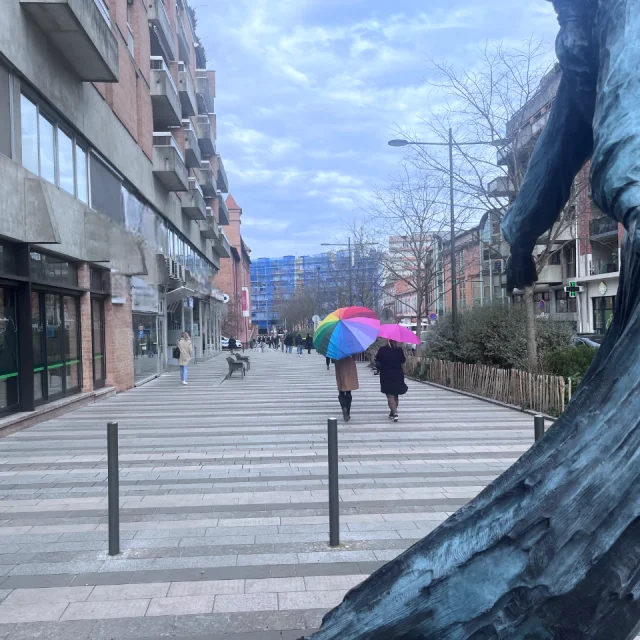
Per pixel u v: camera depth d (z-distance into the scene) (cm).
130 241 1802
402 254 3294
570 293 3162
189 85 3175
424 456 828
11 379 1112
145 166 2144
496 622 112
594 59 145
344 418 1152
